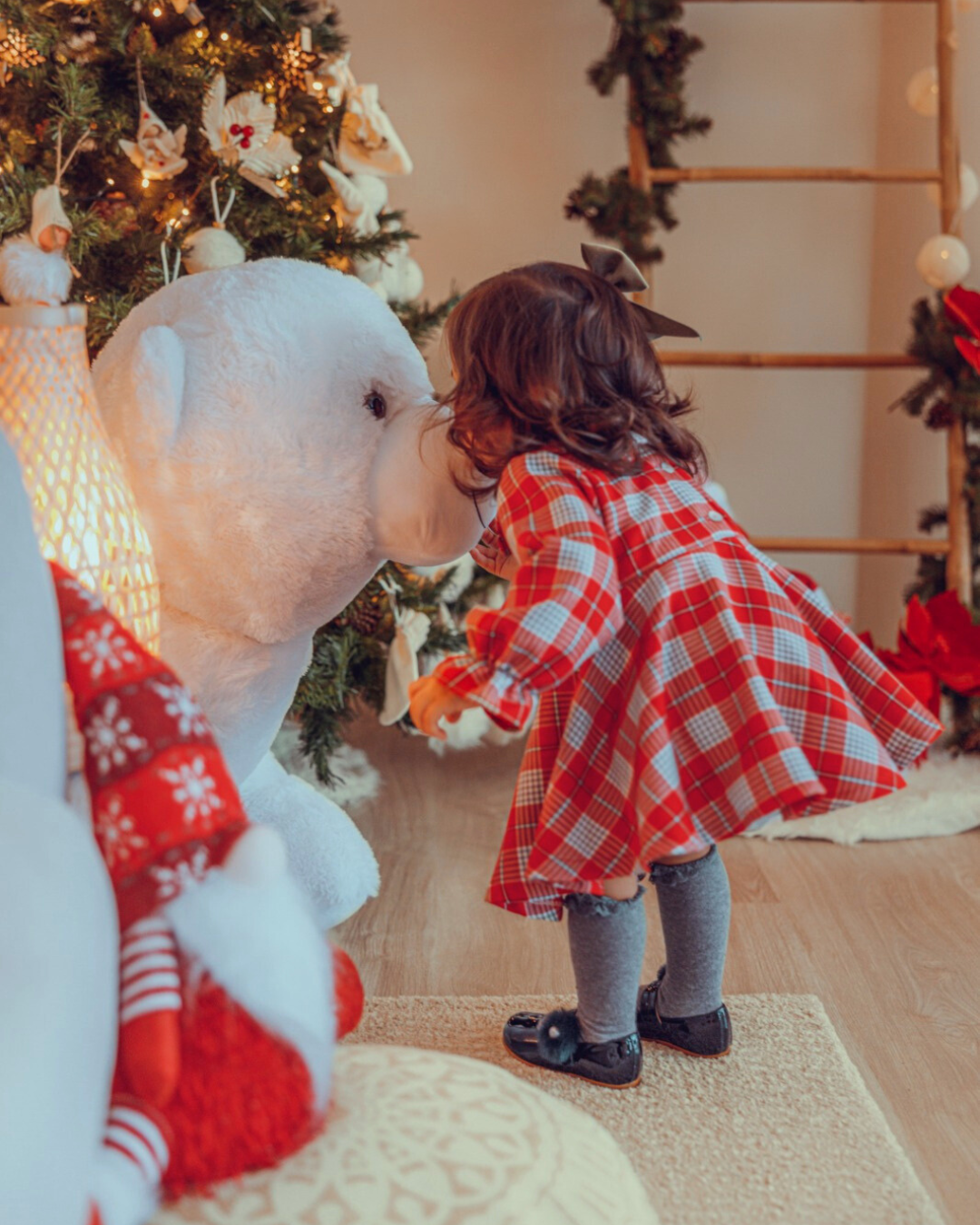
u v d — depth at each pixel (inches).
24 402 37.6
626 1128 44.3
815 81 105.5
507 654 39.3
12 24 56.5
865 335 109.1
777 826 74.7
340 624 70.9
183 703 28.0
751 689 41.9
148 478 44.7
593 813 43.5
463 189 108.7
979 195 95.5
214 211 62.3
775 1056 49.1
